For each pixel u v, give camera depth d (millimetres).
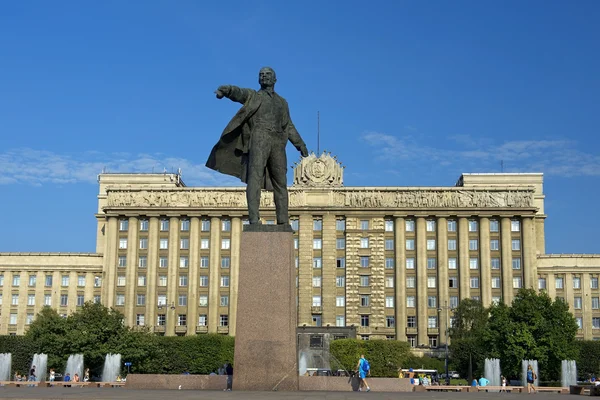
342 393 20219
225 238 116812
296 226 116062
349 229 115500
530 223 114625
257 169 22922
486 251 114125
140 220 118312
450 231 115938
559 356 82375
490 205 114812
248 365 21312
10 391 19359
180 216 117375
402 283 113812
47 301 119125
